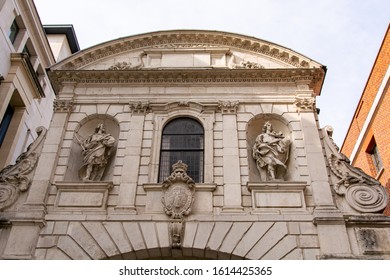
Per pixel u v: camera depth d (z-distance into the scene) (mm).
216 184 14742
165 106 17344
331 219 13664
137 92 17953
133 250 13438
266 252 13250
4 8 21688
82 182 14898
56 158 15883
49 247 13516
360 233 13562
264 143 15984
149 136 16531
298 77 18000
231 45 19906
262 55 19438
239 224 13805
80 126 17297
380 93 21391
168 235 13672
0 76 21422
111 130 17422
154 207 14328
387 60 20797
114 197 14805
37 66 26109
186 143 16641
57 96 17875
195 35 20000
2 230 13930
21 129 23406
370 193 14539
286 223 13820
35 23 24781
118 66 19000
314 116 16812
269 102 17422
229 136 16281
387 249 13148
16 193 14953
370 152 23859
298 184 14617
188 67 19109
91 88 18234
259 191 14617
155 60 19609
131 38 19844
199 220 13891
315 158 15484
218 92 17750
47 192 14820
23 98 23453
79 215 14180
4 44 21953
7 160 21562
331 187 14867
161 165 16000
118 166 15680
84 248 13492
